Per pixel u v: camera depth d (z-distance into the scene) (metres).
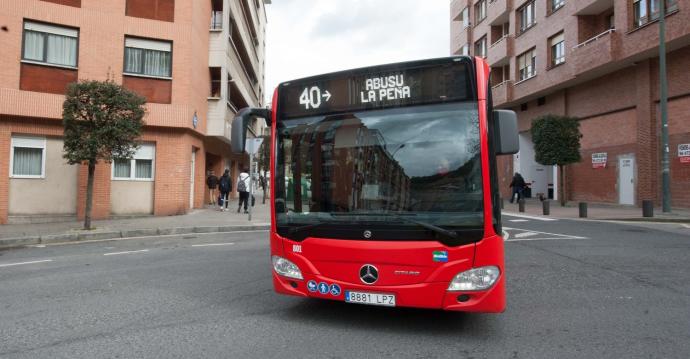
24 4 14.30
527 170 28.33
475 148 3.92
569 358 3.53
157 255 8.54
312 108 4.52
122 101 11.46
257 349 3.73
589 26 21.38
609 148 20.84
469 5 34.47
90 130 11.48
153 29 16.30
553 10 23.47
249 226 13.44
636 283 5.96
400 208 3.98
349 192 4.18
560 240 9.91
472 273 3.76
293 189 4.44
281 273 4.40
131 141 11.86
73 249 9.50
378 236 3.96
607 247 8.89
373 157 4.16
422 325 4.34
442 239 3.80
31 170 14.55
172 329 4.23
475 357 3.56
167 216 16.22
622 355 3.58
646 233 10.96
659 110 17.98
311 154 4.41
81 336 4.04
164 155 16.56
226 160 26.52
